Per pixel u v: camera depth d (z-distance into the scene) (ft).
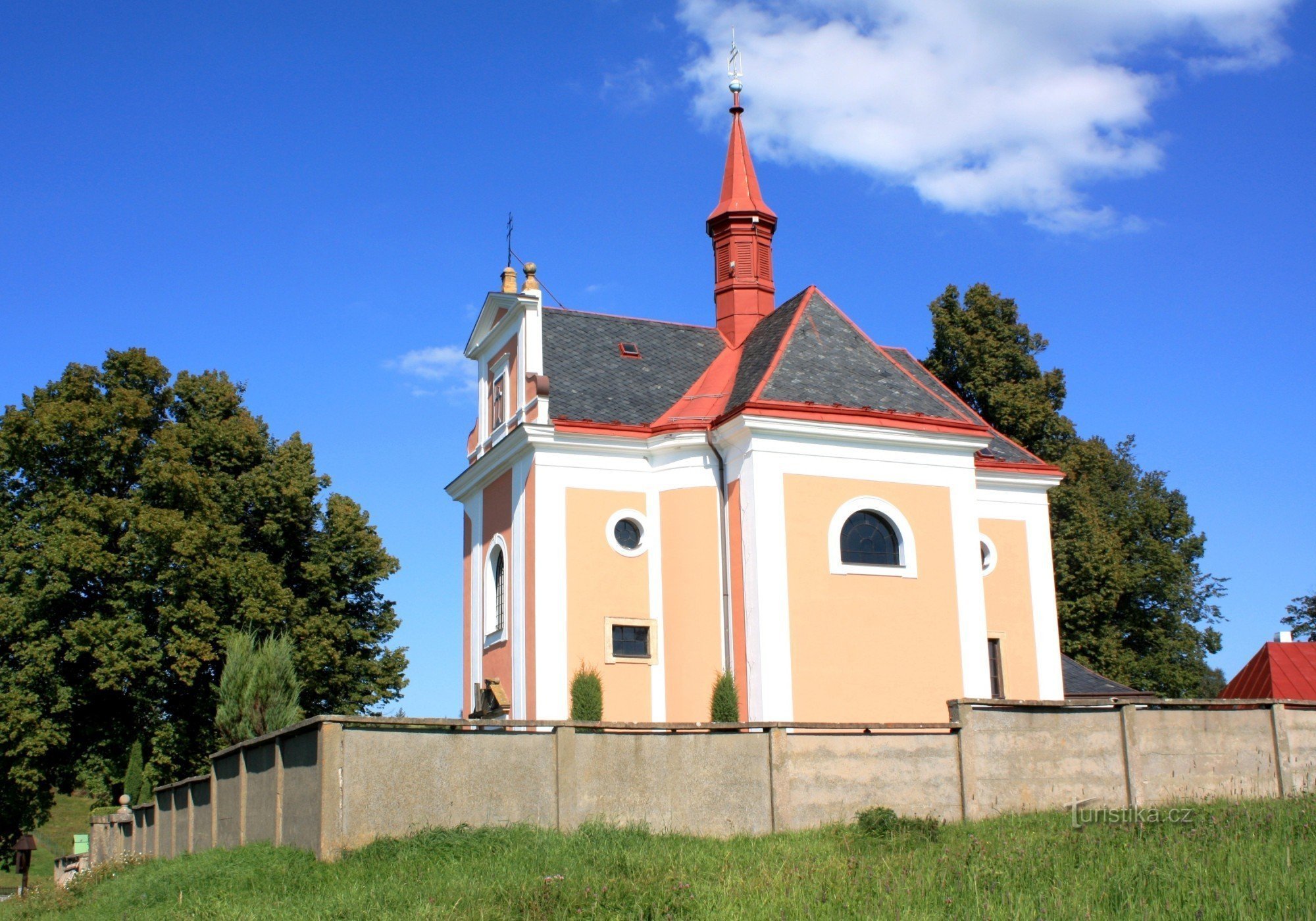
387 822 52.31
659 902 39.63
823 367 83.92
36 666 115.34
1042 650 92.89
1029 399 141.59
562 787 54.75
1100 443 163.12
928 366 148.25
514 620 83.76
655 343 97.25
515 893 42.01
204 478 125.29
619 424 83.82
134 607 120.88
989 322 145.79
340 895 43.96
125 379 134.41
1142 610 144.97
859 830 53.83
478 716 89.35
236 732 94.32
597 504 82.79
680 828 56.03
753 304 101.60
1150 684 139.03
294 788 56.65
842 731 59.98
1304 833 47.42
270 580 122.72
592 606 81.10
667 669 81.20
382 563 136.05
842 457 79.71
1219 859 40.96
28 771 116.16
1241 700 65.41
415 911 40.63
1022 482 94.89
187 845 81.41
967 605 80.79
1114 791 62.13
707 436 82.02
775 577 76.07
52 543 117.29
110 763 120.88
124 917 52.06
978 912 36.19
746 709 75.87
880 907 37.88
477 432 96.99
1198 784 63.62
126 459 130.11
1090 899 37.01
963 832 53.72
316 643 125.49
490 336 94.73
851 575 77.92
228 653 98.48
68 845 196.03
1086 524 134.72
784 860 46.57
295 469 131.54
